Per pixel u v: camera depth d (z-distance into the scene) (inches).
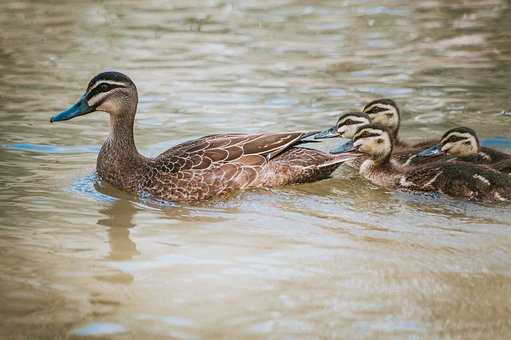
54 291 405.4
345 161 597.6
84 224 497.0
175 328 370.0
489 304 393.4
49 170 590.6
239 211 522.9
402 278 422.0
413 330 368.8
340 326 372.5
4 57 893.8
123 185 561.6
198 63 879.7
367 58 901.2
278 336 363.9
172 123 684.7
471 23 1071.0
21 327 369.1
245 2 1213.1
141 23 1075.9
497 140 645.9
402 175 573.9
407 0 1219.9
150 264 439.2
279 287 411.8
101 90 569.9
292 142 568.1
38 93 764.6
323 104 735.7
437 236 478.0
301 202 538.9
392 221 503.2
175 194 544.1
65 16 1112.2
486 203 534.9
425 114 709.9
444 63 876.0
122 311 386.0
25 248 457.7
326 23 1077.8
